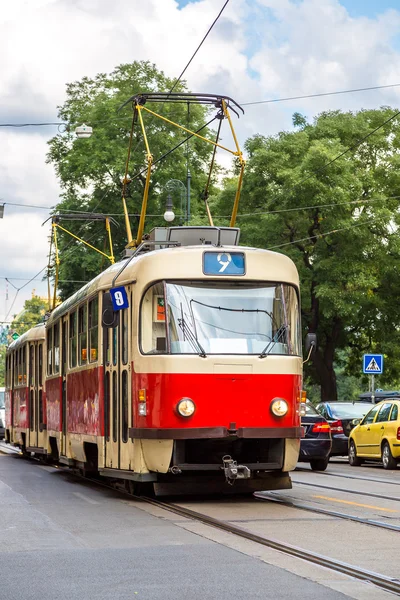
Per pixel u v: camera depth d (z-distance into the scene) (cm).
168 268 1783
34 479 2511
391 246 5384
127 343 1855
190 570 1077
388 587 977
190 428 1725
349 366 6462
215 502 1812
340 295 5272
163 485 1797
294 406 1792
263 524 1462
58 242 6462
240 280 1802
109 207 6353
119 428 1903
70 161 6381
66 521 1527
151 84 6575
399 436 3005
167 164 6331
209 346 1756
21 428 3638
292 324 1833
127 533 1375
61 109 6650
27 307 12569
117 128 6397
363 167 5706
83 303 2250
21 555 1193
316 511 1641
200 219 5450
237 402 1747
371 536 1333
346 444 3562
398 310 5606
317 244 5391
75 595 952
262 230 5394
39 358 3241
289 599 920
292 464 1806
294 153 5466
